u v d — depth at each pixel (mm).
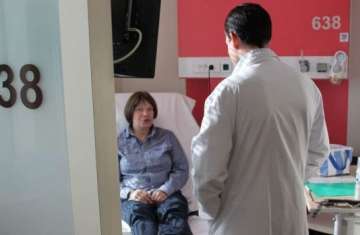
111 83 1023
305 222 1564
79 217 1021
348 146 2725
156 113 2723
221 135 1431
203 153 1442
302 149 1544
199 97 3152
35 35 1035
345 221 2023
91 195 1000
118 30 1407
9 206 1153
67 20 946
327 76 2668
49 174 1079
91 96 957
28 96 1065
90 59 946
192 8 2820
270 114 1433
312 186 2102
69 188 1053
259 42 1532
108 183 1033
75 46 949
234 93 1435
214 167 1438
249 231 1470
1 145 1131
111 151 1041
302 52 2674
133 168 2574
